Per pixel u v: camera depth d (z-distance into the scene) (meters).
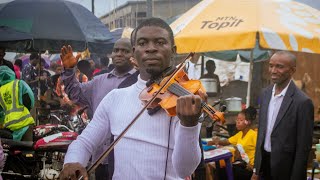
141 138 2.09
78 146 2.28
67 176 2.11
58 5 8.56
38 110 9.03
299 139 4.23
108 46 8.77
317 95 10.68
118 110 2.25
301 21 6.34
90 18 8.82
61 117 8.05
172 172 2.08
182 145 1.87
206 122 6.34
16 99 5.50
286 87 4.40
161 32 2.17
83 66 9.62
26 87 5.58
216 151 5.50
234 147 5.71
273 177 4.33
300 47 5.99
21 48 8.63
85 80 9.54
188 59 2.27
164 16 19.56
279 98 4.42
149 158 2.07
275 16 6.34
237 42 6.03
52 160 5.45
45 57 16.36
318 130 7.63
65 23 8.46
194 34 6.34
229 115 7.15
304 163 4.21
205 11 6.75
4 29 8.22
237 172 5.66
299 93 4.33
